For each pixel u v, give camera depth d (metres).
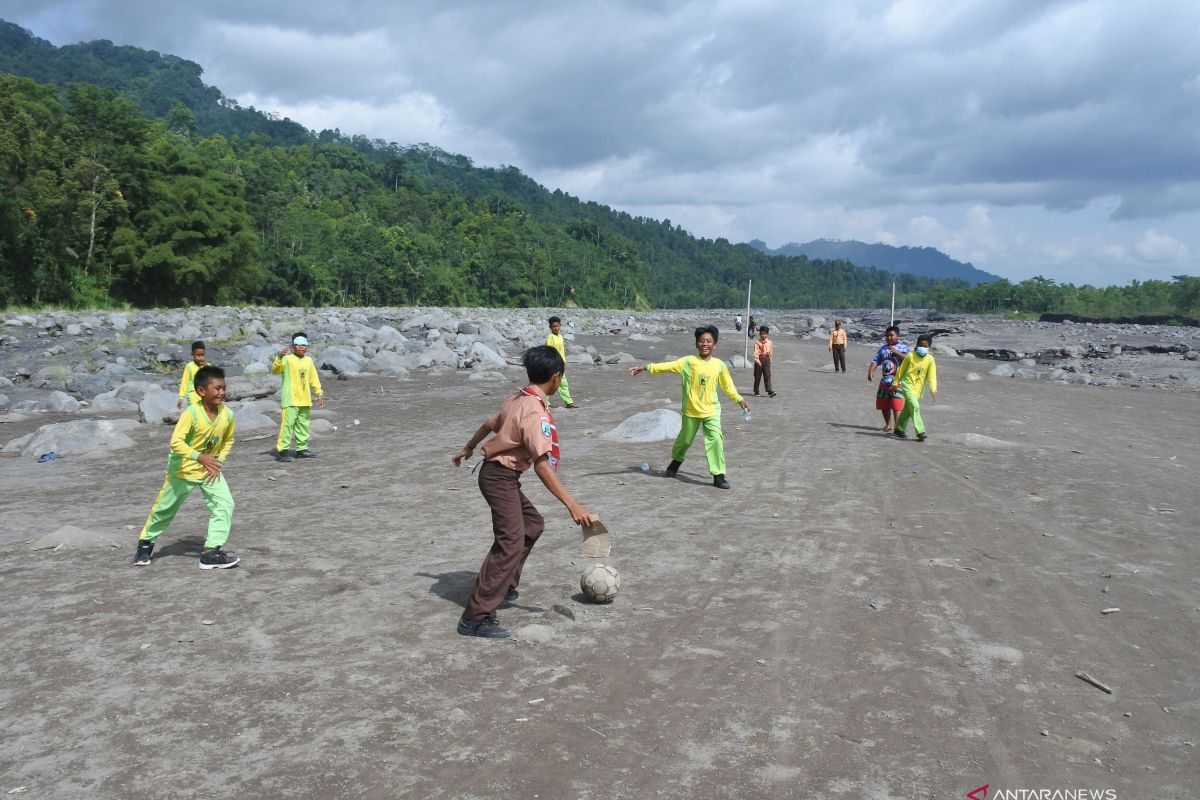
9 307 52.28
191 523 8.10
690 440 10.08
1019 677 4.70
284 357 11.48
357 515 8.44
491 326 40.03
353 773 3.64
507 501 5.30
